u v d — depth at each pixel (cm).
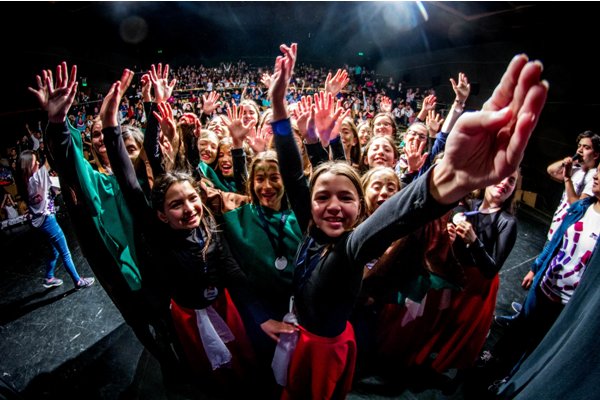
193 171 235
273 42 2844
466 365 210
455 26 1525
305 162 235
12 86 1170
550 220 507
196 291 172
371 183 183
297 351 146
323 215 117
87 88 1570
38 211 289
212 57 2886
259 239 176
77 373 231
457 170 69
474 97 1504
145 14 2300
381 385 213
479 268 183
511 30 1195
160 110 219
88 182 170
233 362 197
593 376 84
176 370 221
